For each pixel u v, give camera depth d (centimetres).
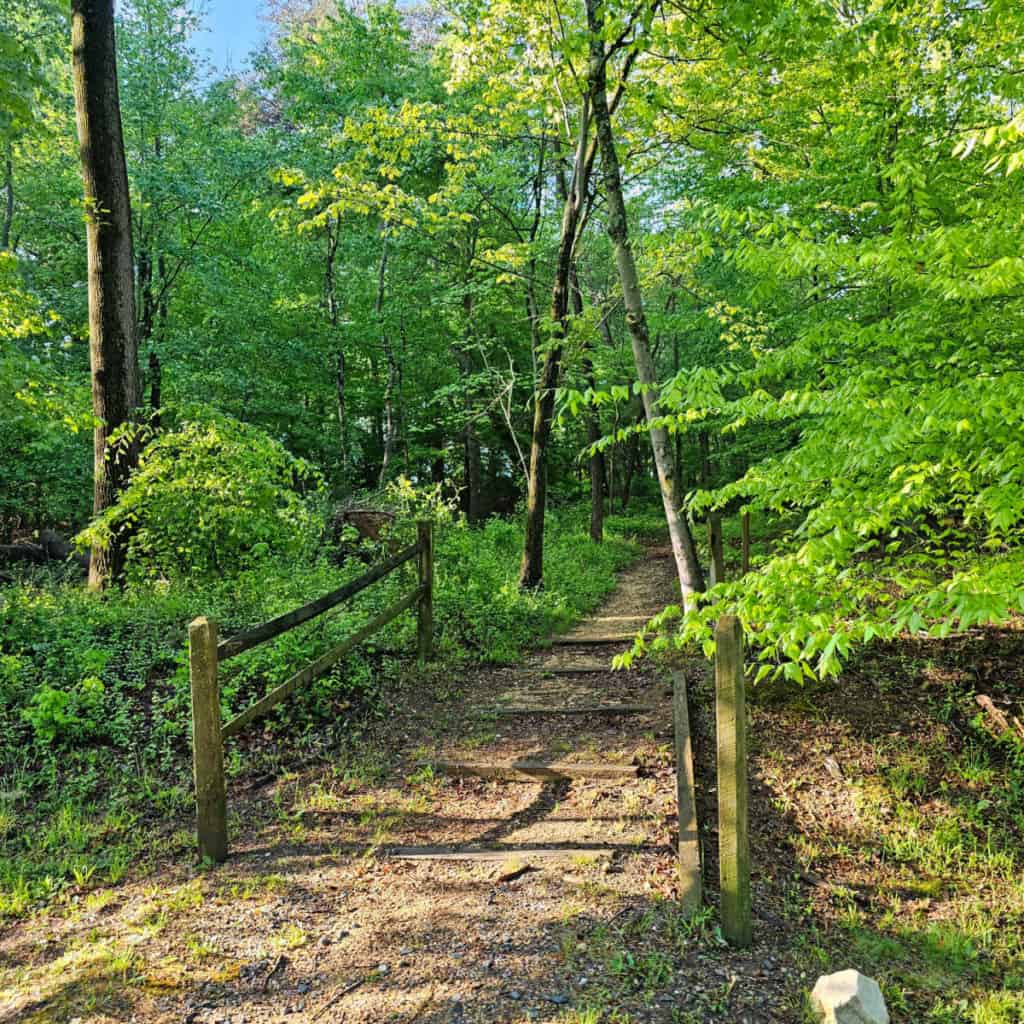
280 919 310
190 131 1581
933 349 469
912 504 355
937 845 376
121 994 263
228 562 823
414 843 378
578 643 750
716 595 359
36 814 402
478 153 960
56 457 1491
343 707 553
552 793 429
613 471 2722
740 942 290
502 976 272
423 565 657
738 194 812
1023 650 549
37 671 546
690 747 442
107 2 836
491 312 1605
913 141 689
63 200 1515
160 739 482
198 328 1648
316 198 913
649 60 778
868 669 555
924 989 278
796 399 371
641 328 634
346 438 1852
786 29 579
